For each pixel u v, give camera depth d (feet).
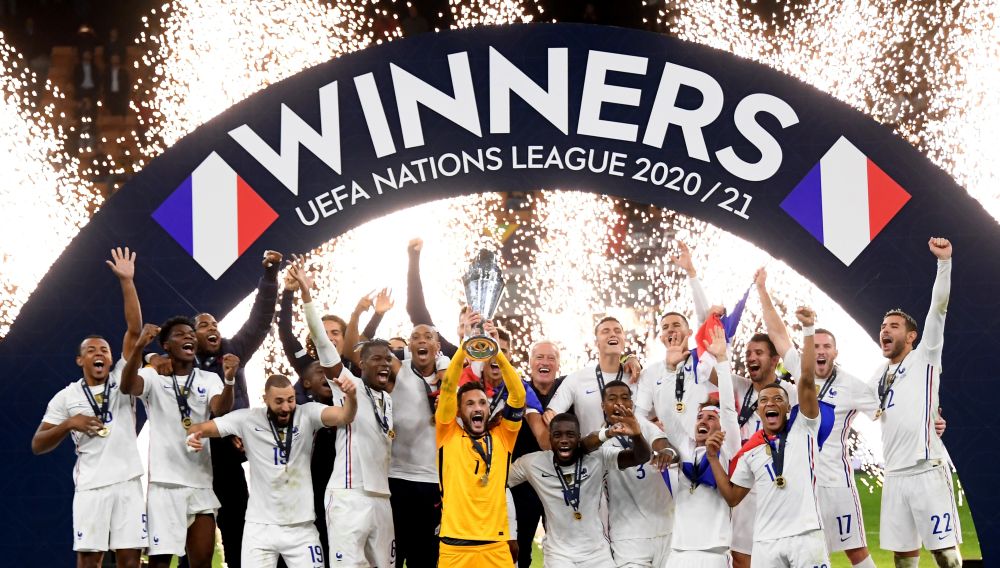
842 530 33.63
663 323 34.12
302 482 31.53
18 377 36.24
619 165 37.17
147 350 36.17
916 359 34.37
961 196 36.60
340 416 31.09
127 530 32.07
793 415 30.68
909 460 33.99
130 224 36.86
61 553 35.73
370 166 37.22
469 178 37.29
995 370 36.17
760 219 36.94
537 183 37.22
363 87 37.42
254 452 31.42
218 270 36.86
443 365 33.24
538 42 37.45
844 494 33.68
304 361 34.24
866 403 34.30
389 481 32.63
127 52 71.97
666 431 33.35
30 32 74.18
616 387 31.01
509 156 37.27
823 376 34.12
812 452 30.42
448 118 37.37
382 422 31.71
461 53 37.50
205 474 32.65
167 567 32.32
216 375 33.14
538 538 47.60
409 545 32.76
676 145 37.14
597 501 31.60
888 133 36.83
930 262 36.58
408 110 37.37
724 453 31.42
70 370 36.35
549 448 31.68
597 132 37.22
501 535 30.17
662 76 37.32
